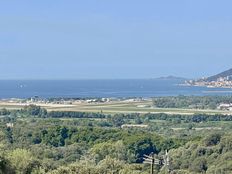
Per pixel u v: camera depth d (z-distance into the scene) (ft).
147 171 242.17
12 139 466.70
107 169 234.79
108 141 477.77
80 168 225.56
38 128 523.29
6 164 188.03
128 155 418.31
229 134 418.31
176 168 369.30
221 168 349.20
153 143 461.78
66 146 454.40
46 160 305.73
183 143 458.50
